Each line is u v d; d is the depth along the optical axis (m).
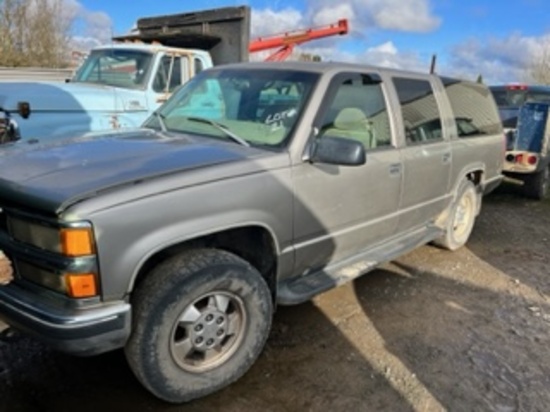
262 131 3.15
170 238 2.40
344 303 3.97
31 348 3.12
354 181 3.38
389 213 3.89
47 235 2.22
